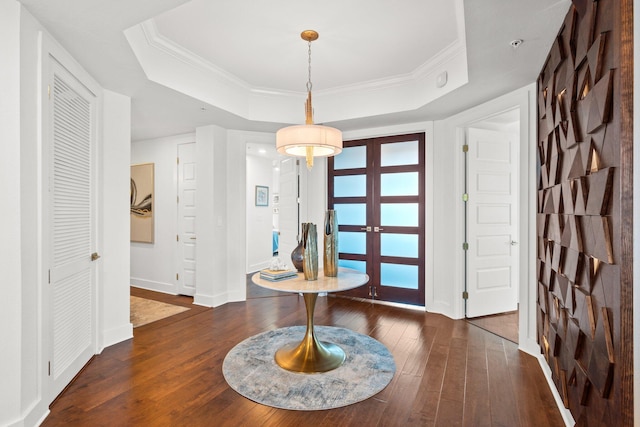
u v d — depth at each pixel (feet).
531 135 9.11
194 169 15.19
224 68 11.16
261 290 16.75
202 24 8.48
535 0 5.65
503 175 12.84
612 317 4.26
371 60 10.55
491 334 10.78
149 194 16.49
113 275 9.80
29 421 5.82
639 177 3.87
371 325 11.66
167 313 12.91
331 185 15.60
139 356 9.04
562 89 6.40
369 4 7.61
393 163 14.15
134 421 6.26
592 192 4.83
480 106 11.00
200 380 7.77
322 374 8.04
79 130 8.14
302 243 9.34
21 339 5.68
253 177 21.70
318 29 8.70
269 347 9.67
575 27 5.65
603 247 4.42
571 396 5.98
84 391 7.28
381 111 12.36
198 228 14.21
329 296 15.48
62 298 7.34
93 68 8.29
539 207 8.52
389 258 14.32
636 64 3.86
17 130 5.64
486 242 12.58
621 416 4.00
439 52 9.96
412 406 6.81
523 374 8.12
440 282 13.12
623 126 3.95
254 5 7.66
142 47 8.51
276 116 13.34
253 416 6.44
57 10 5.94
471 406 6.81
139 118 12.80
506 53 7.44
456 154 12.29
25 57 5.85
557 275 6.75
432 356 9.12
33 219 6.07
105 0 5.70
